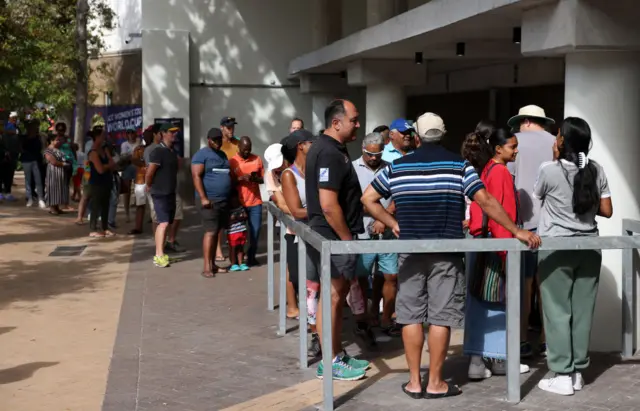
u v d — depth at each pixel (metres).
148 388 6.31
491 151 6.67
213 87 20.75
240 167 11.31
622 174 7.10
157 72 20.25
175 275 11.09
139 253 12.94
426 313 5.98
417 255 5.88
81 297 9.70
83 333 8.01
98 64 34.66
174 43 20.27
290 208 7.59
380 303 8.75
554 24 7.02
